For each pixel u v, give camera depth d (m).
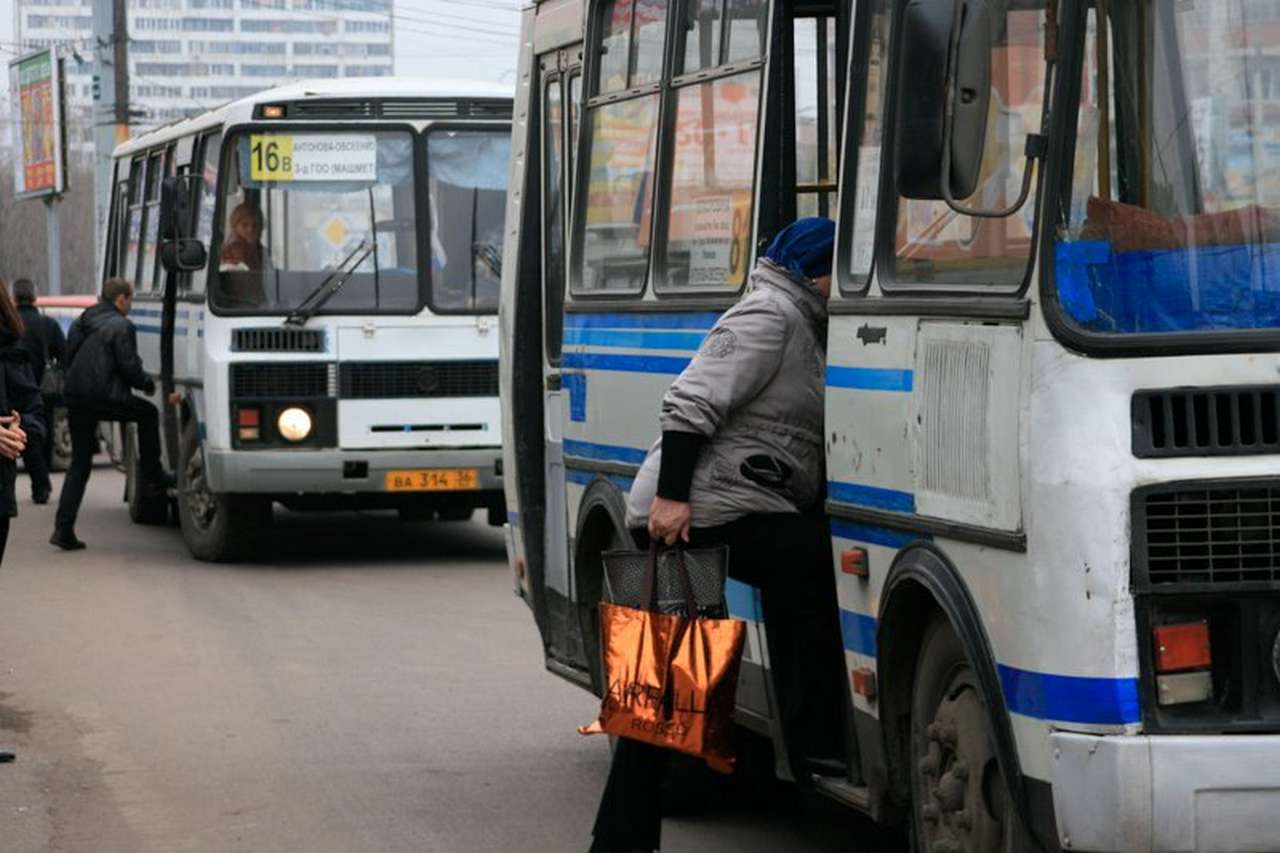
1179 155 6.18
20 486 30.03
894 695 7.35
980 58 6.11
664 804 9.84
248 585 18.53
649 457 8.25
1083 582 5.97
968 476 6.57
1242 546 5.96
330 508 20.28
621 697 7.87
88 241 89.50
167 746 11.62
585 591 10.48
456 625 16.03
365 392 19.36
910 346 7.00
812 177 8.71
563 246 11.29
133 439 23.86
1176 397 5.99
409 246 19.59
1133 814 5.91
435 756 11.30
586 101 10.68
